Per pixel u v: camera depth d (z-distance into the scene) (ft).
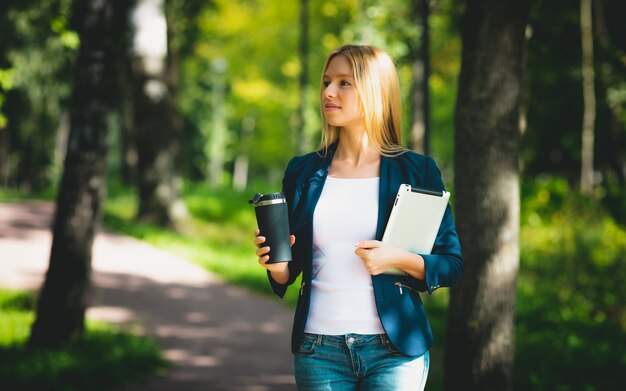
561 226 40.27
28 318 25.62
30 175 85.10
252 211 66.64
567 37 43.68
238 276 40.01
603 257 34.83
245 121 138.41
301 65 71.15
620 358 21.65
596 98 50.31
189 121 140.56
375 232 7.70
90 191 21.52
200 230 57.82
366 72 7.95
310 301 7.79
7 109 71.87
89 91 21.17
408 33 43.11
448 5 37.11
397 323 7.55
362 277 7.68
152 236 51.49
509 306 14.38
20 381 17.40
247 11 79.77
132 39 54.70
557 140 69.15
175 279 38.81
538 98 61.41
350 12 66.23
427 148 30.66
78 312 21.66
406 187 7.44
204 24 68.69
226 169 181.47
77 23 25.79
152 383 19.93
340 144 8.27
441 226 8.05
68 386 17.87
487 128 13.97
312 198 7.97
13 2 28.71
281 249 7.72
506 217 14.15
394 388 7.57
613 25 51.62
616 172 62.95
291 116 101.71
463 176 14.32
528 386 19.07
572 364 21.03
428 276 7.50
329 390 7.72
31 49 54.08
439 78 62.13
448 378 14.87
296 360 7.92
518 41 13.99
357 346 7.60
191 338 26.30
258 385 20.45
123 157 88.74
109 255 44.55
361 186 7.89
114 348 21.53
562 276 34.99
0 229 51.24
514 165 14.16
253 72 85.56
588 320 29.73
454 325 14.67
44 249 44.91
